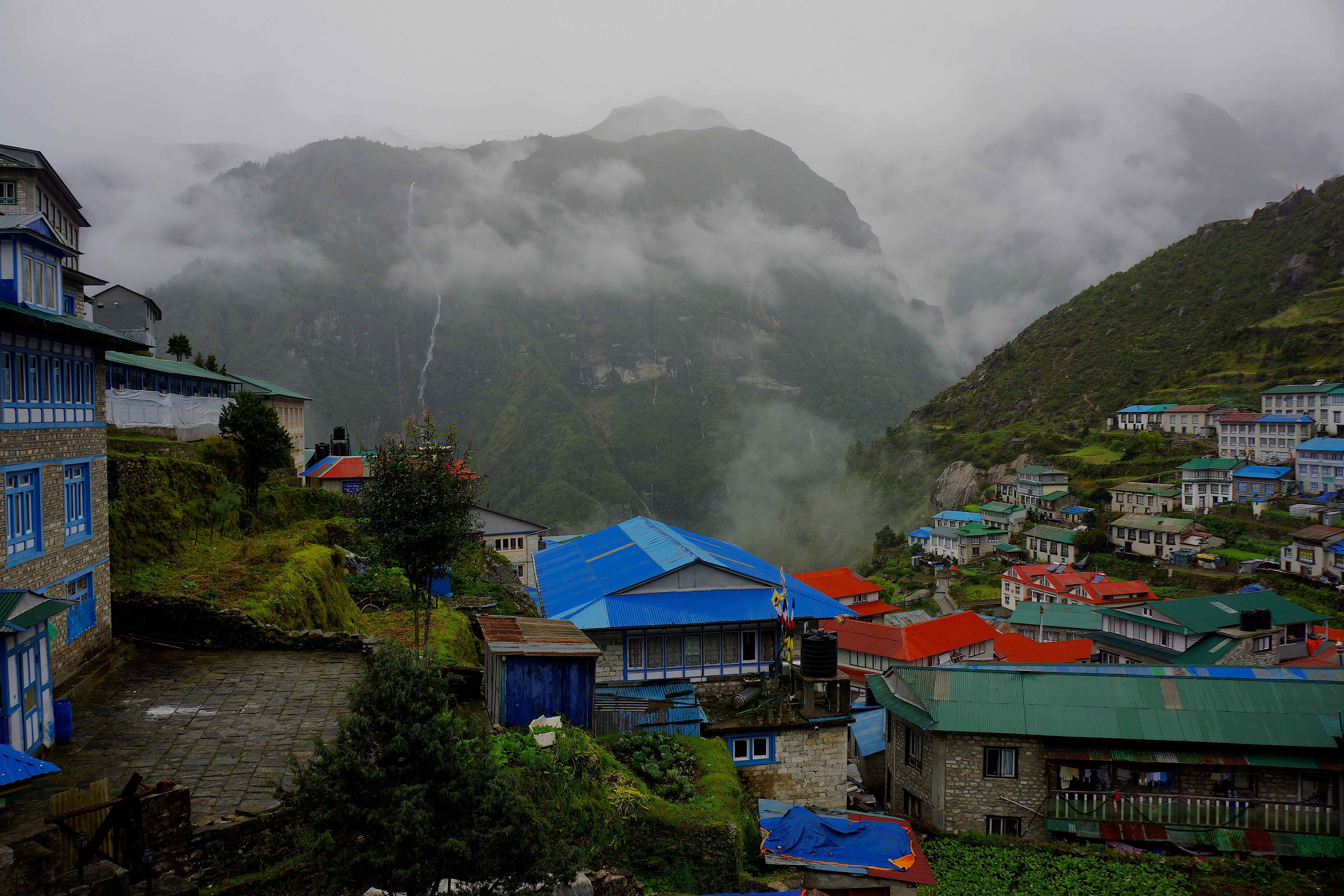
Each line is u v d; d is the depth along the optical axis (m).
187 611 22.00
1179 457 114.44
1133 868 22.11
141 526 25.78
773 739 22.64
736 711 24.16
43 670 14.51
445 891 10.70
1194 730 23.94
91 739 15.30
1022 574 82.50
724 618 26.11
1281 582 75.50
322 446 63.16
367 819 9.27
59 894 9.48
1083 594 71.75
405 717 9.73
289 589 25.62
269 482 41.59
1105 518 105.19
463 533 21.92
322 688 18.94
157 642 21.77
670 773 18.80
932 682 26.73
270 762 14.50
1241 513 93.75
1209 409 118.56
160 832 10.48
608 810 15.84
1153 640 47.34
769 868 17.97
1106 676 26.19
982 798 24.98
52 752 14.59
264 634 22.27
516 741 16.06
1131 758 23.91
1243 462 100.62
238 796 12.99
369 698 9.87
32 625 13.34
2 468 15.32
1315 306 139.38
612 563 32.41
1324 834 23.03
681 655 26.12
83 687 18.11
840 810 17.70
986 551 110.00
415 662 10.42
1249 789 23.91
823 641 23.33
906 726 27.80
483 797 9.84
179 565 25.97
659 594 27.23
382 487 21.61
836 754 23.06
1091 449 127.31
